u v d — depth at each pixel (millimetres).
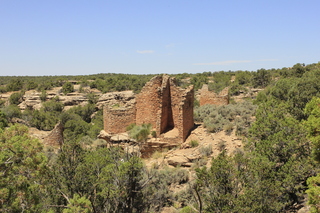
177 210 18609
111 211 18906
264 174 15188
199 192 17578
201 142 25359
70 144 19156
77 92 111750
